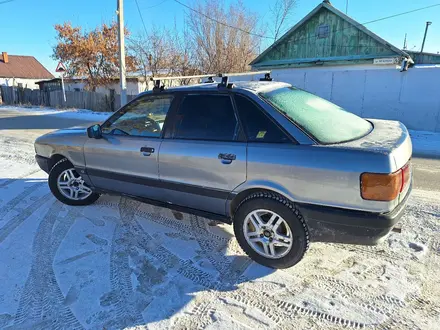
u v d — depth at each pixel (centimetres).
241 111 277
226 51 1994
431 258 283
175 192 321
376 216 225
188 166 300
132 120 350
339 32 1550
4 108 2112
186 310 229
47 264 287
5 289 254
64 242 324
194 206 318
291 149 250
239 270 275
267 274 269
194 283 259
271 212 265
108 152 359
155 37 1883
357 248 303
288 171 248
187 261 289
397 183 224
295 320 218
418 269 268
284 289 249
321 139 250
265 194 266
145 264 285
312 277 262
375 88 1174
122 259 293
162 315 225
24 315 227
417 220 358
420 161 659
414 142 884
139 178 341
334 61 1566
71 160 397
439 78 1034
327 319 217
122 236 335
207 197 300
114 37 2070
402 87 1112
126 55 1969
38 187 488
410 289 244
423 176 543
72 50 2053
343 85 1247
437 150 775
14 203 425
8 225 364
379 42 1432
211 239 327
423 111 1087
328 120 282
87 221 371
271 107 267
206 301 238
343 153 233
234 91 284
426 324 211
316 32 1625
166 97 323
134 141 338
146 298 242
